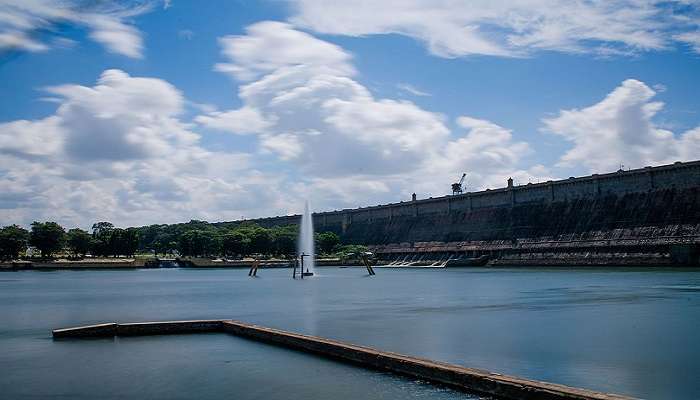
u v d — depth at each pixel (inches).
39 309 3378.4
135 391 1441.9
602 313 2778.1
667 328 2276.1
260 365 1670.8
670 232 7288.4
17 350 1967.3
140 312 3186.5
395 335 2191.2
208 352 1881.2
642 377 1502.2
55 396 1412.4
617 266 7500.0
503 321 2561.5
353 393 1354.6
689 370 1569.9
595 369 1589.6
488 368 1612.9
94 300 3991.1
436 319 2669.8
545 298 3624.5
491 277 6309.1
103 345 2041.1
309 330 2353.6
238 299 3991.1
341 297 4047.7
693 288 4116.6
